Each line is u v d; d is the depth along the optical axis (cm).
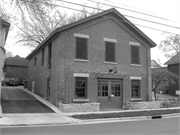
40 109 1711
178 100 2520
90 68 1942
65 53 1850
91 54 1964
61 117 1442
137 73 2206
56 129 1054
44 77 2295
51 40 2072
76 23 1889
